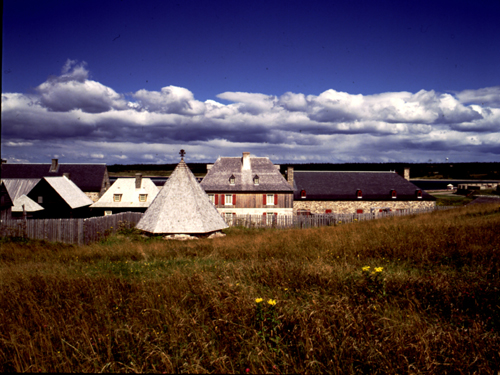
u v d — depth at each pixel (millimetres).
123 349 3807
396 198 41875
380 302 4926
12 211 33156
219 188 39344
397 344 3611
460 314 4426
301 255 9664
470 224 13148
